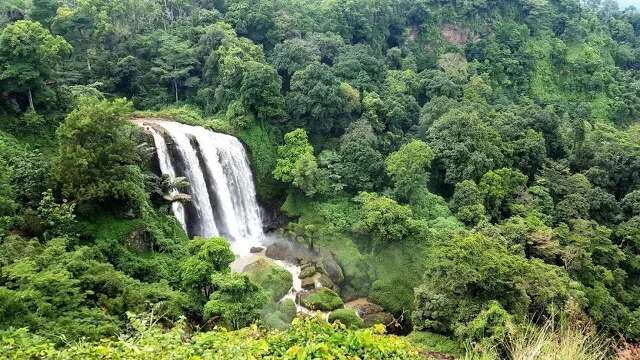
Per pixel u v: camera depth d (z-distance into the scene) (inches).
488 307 1059.9
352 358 427.8
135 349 433.4
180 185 1385.3
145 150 1317.7
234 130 1769.2
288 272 1434.5
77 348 458.9
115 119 1147.9
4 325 658.2
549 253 1423.5
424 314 1159.0
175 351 437.4
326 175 1731.1
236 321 984.9
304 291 1390.3
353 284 1483.8
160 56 1955.0
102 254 1048.8
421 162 1628.9
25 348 490.3
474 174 1770.4
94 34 1871.3
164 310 956.6
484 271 1093.1
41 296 742.5
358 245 1583.4
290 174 1712.6
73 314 756.6
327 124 1855.3
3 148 1151.0
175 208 1416.1
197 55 1963.6
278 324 1187.9
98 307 846.5
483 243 1196.5
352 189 1744.6
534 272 1154.0
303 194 1742.1
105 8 1908.2
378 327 483.2
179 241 1300.4
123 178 1162.0
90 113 1106.7
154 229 1242.6
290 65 1966.0
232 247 1595.7
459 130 1820.9
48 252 895.7
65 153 1083.9
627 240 1704.0
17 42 1241.4
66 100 1398.9
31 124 1274.6
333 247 1579.7
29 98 1296.8
